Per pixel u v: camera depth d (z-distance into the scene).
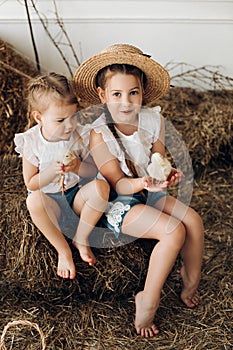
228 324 2.13
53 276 2.15
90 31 3.16
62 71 3.25
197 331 2.10
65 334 2.08
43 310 2.17
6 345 2.02
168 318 2.15
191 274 2.16
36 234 2.13
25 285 2.18
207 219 2.77
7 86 2.94
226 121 3.00
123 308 2.18
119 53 2.05
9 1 3.07
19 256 2.15
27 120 2.95
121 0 3.09
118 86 2.06
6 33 3.15
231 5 3.11
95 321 2.13
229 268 2.44
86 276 2.16
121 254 2.13
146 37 3.18
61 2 3.08
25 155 2.12
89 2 3.09
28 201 2.06
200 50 3.22
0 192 2.39
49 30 3.14
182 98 3.13
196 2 3.10
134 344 2.04
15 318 2.14
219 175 3.06
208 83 3.25
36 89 2.03
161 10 3.12
